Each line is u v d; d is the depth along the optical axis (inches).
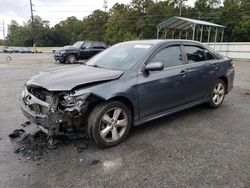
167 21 898.7
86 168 112.8
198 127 163.9
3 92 266.7
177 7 2297.0
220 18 1889.8
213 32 1391.5
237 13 1860.2
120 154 126.1
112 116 134.0
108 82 130.4
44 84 125.0
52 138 140.3
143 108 146.0
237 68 563.8
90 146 134.3
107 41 2682.1
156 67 140.3
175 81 160.6
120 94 131.2
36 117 124.6
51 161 118.6
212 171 110.5
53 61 732.7
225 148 133.3
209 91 195.0
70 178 105.1
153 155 125.1
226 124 170.2
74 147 132.7
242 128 163.0
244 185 100.5
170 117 183.3
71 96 118.5
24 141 139.3
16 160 119.2
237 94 268.4
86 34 3090.6
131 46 168.6
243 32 1749.5
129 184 101.3
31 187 99.0
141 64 145.9
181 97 169.5
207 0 2176.4
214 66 193.8
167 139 144.5
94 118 126.0
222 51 940.6
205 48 193.5
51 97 121.6
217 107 209.0
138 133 153.0
